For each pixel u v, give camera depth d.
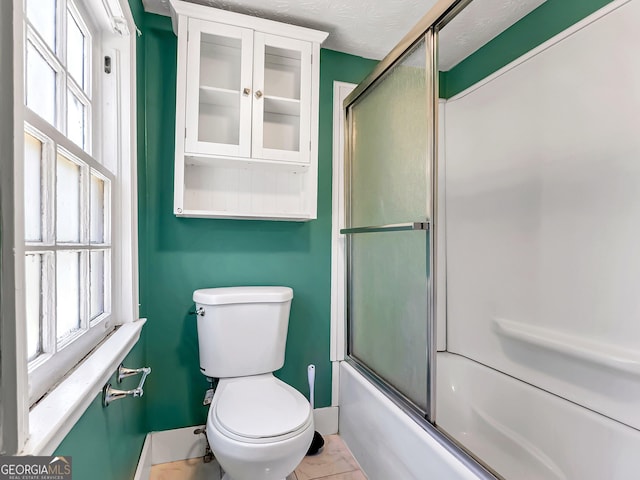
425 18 1.23
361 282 1.79
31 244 0.66
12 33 0.47
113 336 1.12
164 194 1.67
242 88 1.56
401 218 1.43
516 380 1.66
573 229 1.45
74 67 1.06
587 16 1.39
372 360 1.66
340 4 1.56
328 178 1.95
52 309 0.72
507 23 1.73
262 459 1.11
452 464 1.02
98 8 1.11
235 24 1.55
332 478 1.56
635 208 1.23
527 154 1.66
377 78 1.62
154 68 1.64
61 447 0.66
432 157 1.24
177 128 1.48
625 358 1.21
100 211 1.18
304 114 1.68
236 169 1.75
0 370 0.47
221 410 1.27
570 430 1.37
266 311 1.62
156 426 1.67
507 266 1.76
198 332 1.61
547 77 1.56
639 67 1.21
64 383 0.73
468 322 2.00
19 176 0.48
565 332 1.47
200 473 1.60
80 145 1.09
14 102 0.47
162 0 1.55
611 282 1.30
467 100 2.04
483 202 1.92
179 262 1.70
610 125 1.31
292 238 1.89
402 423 1.27
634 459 1.16
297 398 1.39
